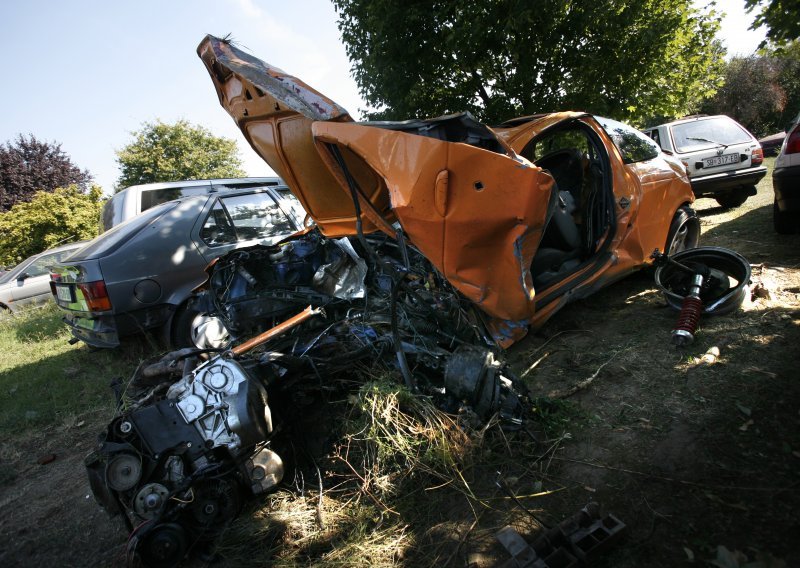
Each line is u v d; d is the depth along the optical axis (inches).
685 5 305.6
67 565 95.7
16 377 212.1
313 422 114.5
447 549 81.2
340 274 142.3
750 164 287.4
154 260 187.5
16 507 117.7
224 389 89.0
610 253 152.9
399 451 96.9
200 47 119.4
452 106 352.8
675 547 72.6
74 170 1147.3
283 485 100.1
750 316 135.6
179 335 190.1
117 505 85.7
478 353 106.7
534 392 122.3
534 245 121.0
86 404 170.7
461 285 117.2
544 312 139.9
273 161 125.7
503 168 106.2
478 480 95.2
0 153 1053.8
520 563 71.6
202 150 1112.8
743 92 1127.0
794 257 179.2
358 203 111.7
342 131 103.7
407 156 101.8
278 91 107.9
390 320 120.7
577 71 325.1
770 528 72.4
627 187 156.3
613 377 122.0
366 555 81.7
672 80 343.0
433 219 105.7
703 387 109.3
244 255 149.4
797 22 123.4
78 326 193.2
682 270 151.5
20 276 391.9
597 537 74.2
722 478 83.5
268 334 112.2
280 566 82.4
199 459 87.0
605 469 92.0
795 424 91.6
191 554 88.0
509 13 292.0
